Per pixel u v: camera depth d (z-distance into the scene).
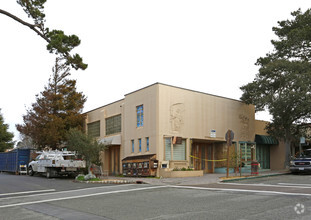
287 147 24.55
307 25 25.25
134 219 8.05
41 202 11.39
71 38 13.66
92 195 12.85
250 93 24.41
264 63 25.75
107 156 27.11
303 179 17.72
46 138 28.00
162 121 21.59
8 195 13.84
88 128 30.89
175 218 7.97
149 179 19.30
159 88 21.78
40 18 13.49
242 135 26.48
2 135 48.25
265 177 19.94
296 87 22.16
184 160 22.11
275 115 22.91
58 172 22.59
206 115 24.11
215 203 9.95
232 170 24.69
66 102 29.78
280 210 8.45
